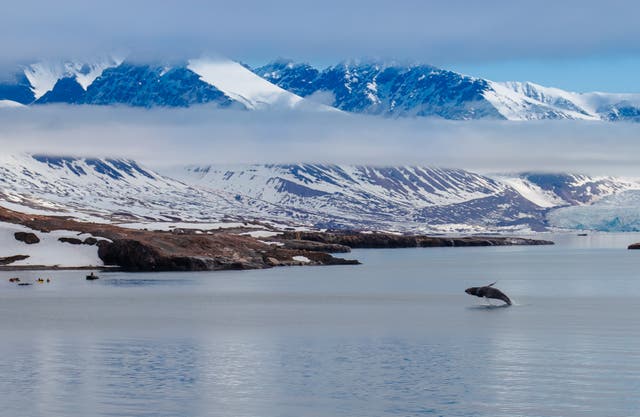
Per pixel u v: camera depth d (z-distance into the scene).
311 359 147.50
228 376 133.12
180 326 193.62
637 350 155.00
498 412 111.25
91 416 110.25
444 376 132.38
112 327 191.50
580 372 134.50
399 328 188.50
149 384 127.62
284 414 111.38
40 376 133.12
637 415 109.38
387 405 115.12
